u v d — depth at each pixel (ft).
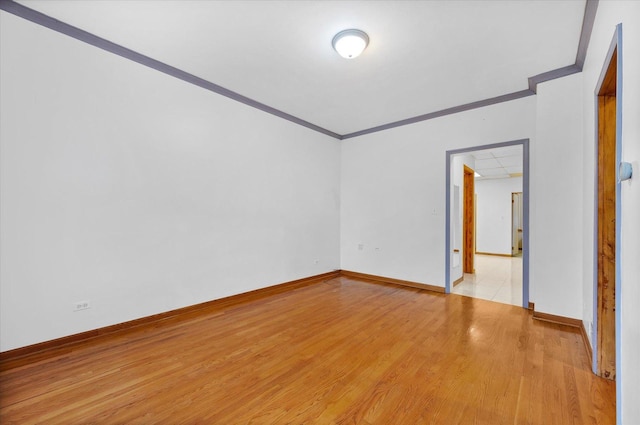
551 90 10.11
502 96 12.21
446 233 13.99
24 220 7.39
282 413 5.51
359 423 5.25
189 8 7.27
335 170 17.95
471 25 7.80
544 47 8.73
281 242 14.48
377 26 7.86
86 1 7.04
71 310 8.15
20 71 7.33
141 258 9.57
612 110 6.76
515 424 5.21
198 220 11.12
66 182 8.04
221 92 11.80
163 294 10.11
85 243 8.39
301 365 7.26
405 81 11.08
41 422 5.20
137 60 9.38
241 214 12.65
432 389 6.27
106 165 8.79
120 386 6.31
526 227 11.69
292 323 10.08
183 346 8.25
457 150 13.65
